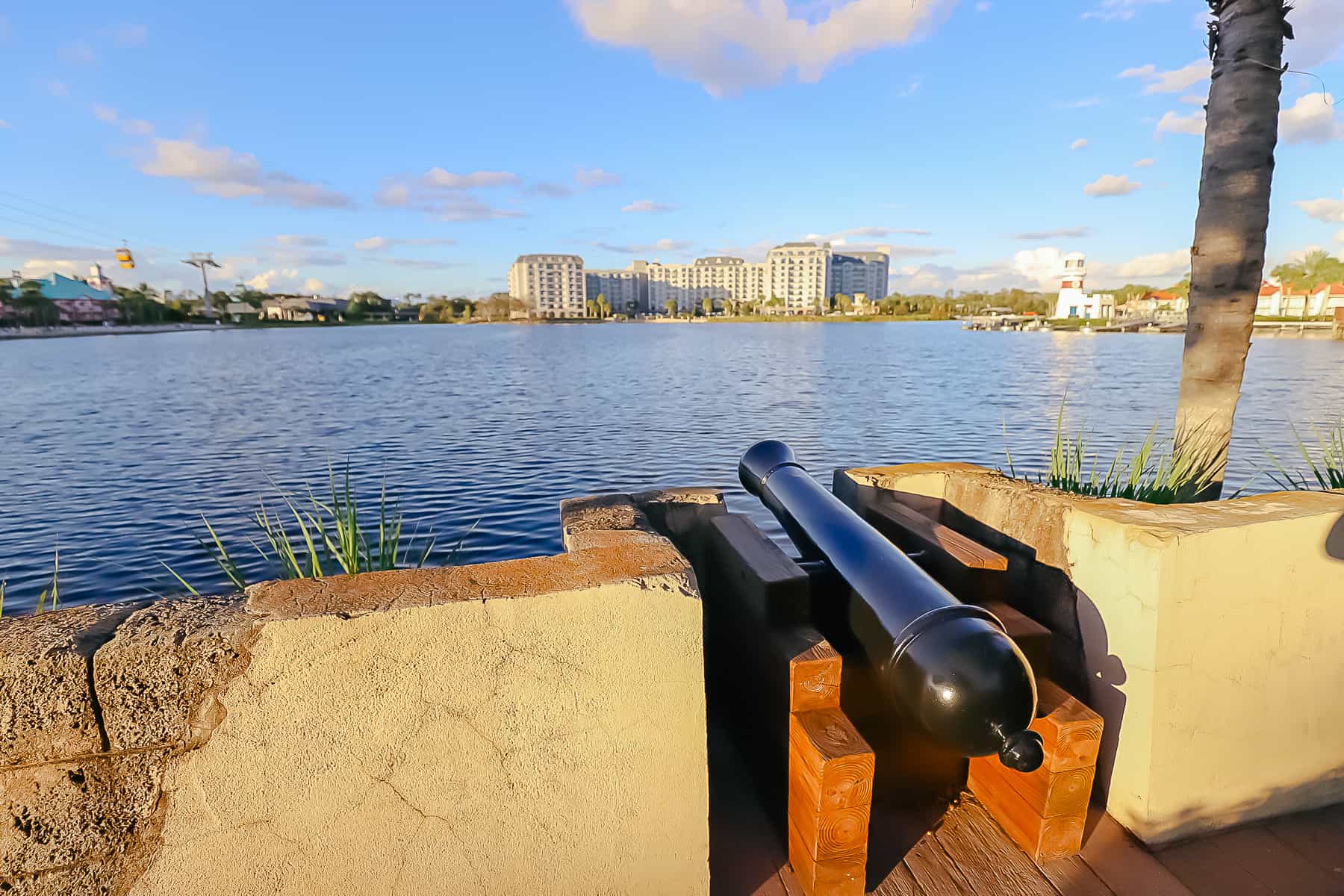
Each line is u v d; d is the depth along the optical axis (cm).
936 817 213
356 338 9844
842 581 212
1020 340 7356
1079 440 371
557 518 1041
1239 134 325
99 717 136
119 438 1767
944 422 1942
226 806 144
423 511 1088
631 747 162
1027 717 160
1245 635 202
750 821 210
